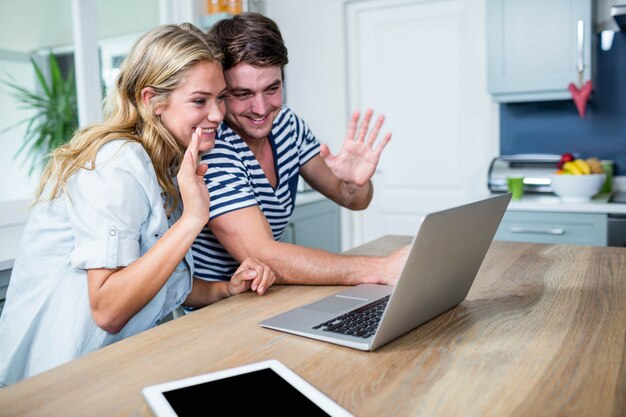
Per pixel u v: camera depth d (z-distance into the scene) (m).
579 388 0.73
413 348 0.89
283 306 1.13
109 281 1.05
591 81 2.99
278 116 1.56
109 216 1.06
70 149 1.14
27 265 1.18
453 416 0.66
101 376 0.80
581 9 2.91
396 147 3.94
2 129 2.56
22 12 2.59
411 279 0.86
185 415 0.65
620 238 2.70
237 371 0.77
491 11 3.11
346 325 0.97
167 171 1.25
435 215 0.84
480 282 1.30
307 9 4.02
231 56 1.27
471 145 3.69
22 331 1.16
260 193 1.47
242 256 1.31
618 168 3.29
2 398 0.73
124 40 3.05
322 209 3.48
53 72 2.73
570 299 1.15
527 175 3.15
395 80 3.88
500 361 0.83
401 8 3.79
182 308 1.50
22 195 2.67
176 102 1.16
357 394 0.73
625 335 0.92
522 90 3.10
